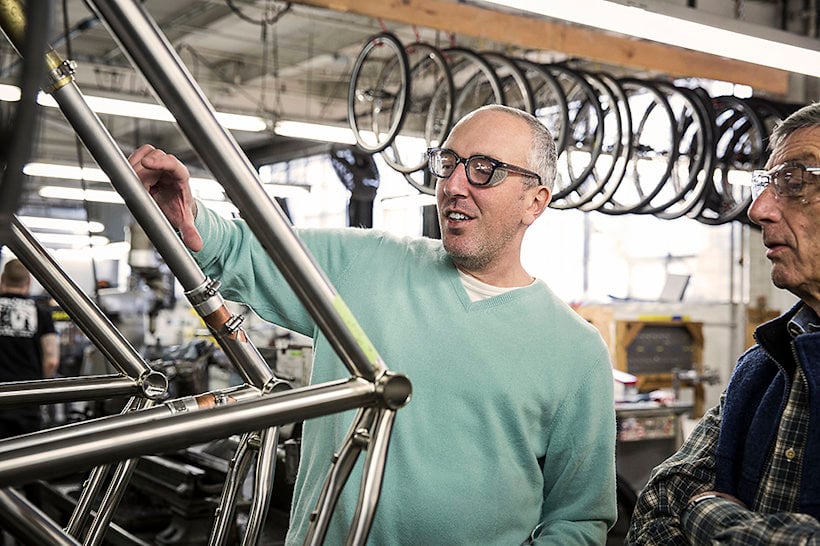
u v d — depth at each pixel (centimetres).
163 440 70
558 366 164
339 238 173
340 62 896
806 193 128
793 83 587
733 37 253
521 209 163
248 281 158
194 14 787
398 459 154
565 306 172
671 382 696
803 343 129
